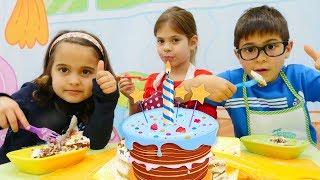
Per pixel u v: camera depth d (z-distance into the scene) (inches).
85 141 29.6
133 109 44.5
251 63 37.9
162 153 20.1
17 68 70.2
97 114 33.6
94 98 34.4
